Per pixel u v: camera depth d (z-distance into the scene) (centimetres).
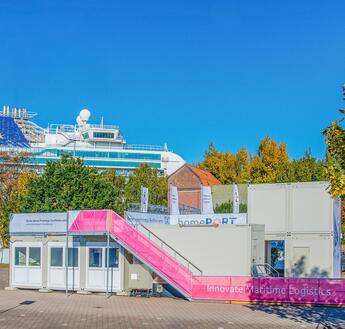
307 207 3578
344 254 5659
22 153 7438
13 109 18175
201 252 2988
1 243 6894
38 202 5300
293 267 3572
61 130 17612
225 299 2611
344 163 1515
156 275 2872
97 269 2980
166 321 2003
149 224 3138
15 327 1833
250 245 2909
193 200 7962
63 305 2464
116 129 17038
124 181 9238
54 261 3078
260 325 1919
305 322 1995
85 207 5266
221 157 8562
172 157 17175
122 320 2016
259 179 7012
